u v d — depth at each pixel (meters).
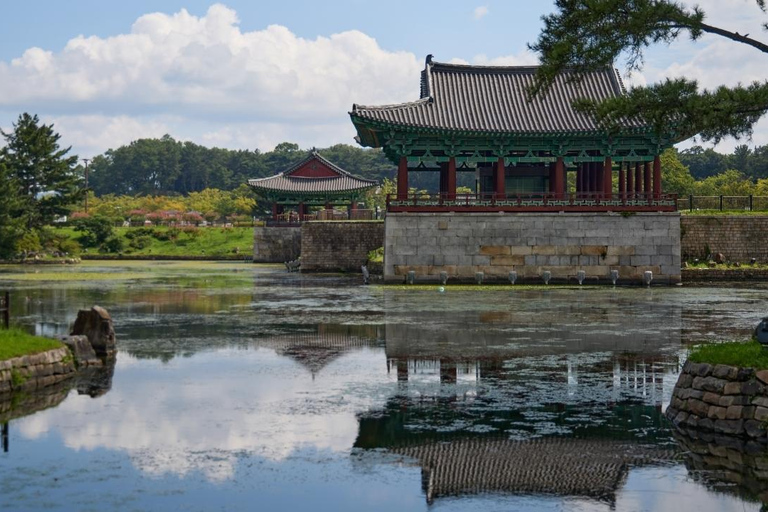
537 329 42.50
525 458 21.28
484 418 24.88
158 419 24.73
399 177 72.19
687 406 23.78
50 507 17.89
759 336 23.73
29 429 23.64
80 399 27.14
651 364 32.88
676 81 30.36
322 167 135.00
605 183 72.12
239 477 19.86
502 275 70.62
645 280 69.12
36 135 136.50
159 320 47.06
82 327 35.16
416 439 22.81
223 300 59.12
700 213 84.62
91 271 100.44
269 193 133.00
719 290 64.81
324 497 18.66
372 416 25.11
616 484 19.39
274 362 33.66
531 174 77.44
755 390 22.41
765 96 28.52
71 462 20.83
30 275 90.88
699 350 25.03
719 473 20.09
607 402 26.72
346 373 31.39
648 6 28.88
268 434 23.25
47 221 139.12
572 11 31.30
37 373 29.31
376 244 97.75
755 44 28.11
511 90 75.62
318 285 73.19
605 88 75.56
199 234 155.38
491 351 35.97
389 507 18.14
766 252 81.81
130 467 20.48
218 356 35.06
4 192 121.38
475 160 72.50
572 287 67.62
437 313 49.62
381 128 71.06
